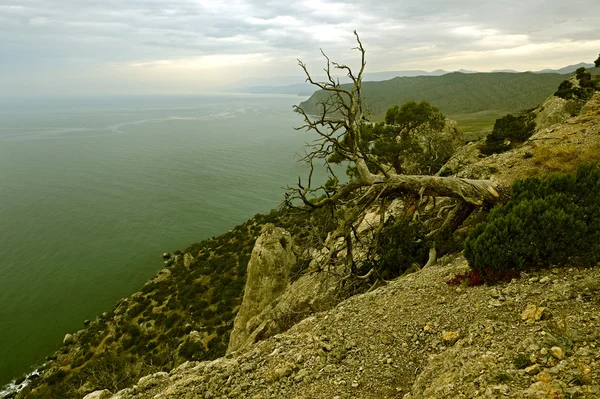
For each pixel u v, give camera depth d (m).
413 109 27.06
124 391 7.59
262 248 22.31
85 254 64.62
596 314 5.33
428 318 7.44
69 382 28.53
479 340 5.79
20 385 31.80
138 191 110.12
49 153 183.00
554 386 3.93
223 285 39.03
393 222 16.61
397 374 6.05
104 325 38.28
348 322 8.31
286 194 15.92
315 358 6.83
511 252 7.92
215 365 7.61
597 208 8.29
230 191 108.56
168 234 74.19
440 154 34.78
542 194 9.95
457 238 14.46
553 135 20.14
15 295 50.25
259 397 6.03
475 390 4.40
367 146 27.44
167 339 30.91
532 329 5.54
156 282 47.56
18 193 107.81
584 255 7.48
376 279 13.69
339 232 14.85
